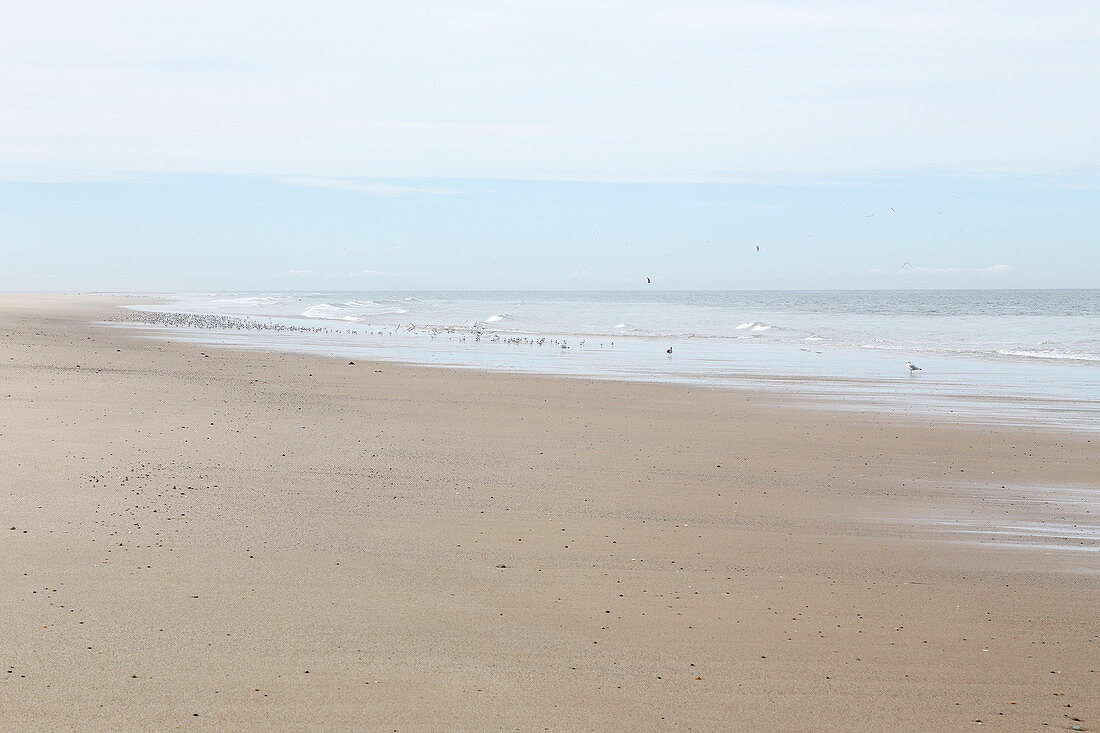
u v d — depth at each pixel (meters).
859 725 6.42
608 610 8.59
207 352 35.31
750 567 10.14
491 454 16.08
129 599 8.32
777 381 29.58
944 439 18.88
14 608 8.01
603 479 14.41
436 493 13.09
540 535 11.14
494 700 6.60
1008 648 7.93
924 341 51.16
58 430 16.17
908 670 7.39
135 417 17.89
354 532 10.94
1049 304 129.50
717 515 12.44
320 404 21.30
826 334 58.34
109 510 11.31
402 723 6.20
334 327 60.16
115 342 38.19
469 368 32.06
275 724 6.11
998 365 36.19
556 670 7.16
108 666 6.91
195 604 8.27
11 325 45.97
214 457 14.69
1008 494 14.20
